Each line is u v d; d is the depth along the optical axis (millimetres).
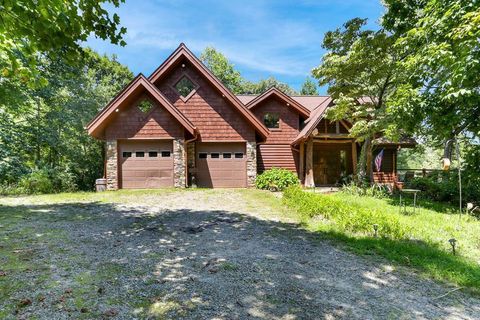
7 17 2977
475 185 10086
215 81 14156
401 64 9281
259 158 16969
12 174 12953
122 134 13359
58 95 17344
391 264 4383
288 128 17234
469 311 3145
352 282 3744
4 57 4582
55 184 14406
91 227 6145
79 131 19250
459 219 7512
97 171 21500
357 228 6051
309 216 7410
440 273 4043
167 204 9305
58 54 3568
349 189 12914
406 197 11844
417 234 5977
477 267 4328
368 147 14742
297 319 2822
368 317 2922
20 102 11344
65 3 3150
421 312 3074
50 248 4668
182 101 14719
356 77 13242
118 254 4512
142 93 13453
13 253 4383
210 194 11648
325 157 18266
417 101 8414
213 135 14672
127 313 2824
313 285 3607
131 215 7492
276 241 5398
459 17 7430
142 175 13594
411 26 10531
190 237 5582
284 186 13328
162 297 3174
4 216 7000
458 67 7023
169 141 13758
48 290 3229
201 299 3152
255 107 17031
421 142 17219
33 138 16031
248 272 3934
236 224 6699
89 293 3199
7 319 2645
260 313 2908
